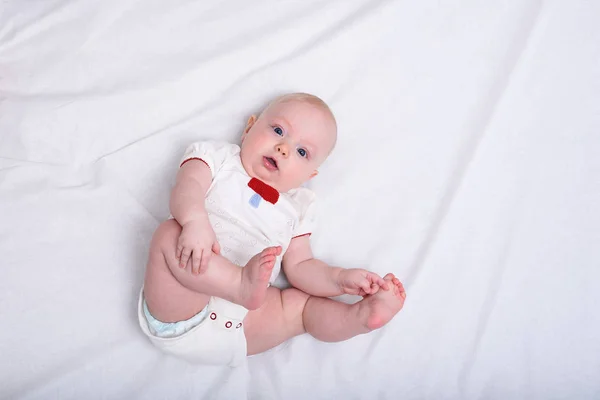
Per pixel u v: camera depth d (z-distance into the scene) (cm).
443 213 173
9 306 147
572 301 170
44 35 178
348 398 157
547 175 178
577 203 177
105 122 173
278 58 182
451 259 170
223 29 182
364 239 174
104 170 169
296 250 168
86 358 146
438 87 184
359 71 183
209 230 138
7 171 164
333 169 179
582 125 182
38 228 158
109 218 163
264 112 166
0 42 177
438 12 186
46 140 171
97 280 155
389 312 149
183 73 176
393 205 176
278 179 161
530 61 184
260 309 158
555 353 166
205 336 144
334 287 159
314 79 181
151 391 148
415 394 159
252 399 154
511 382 163
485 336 164
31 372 142
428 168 179
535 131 181
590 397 164
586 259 173
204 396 152
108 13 179
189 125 175
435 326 164
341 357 159
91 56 178
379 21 183
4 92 175
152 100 175
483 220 174
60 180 168
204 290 137
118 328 151
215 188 159
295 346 160
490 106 182
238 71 180
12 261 153
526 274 171
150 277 138
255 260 135
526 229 174
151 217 167
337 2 186
